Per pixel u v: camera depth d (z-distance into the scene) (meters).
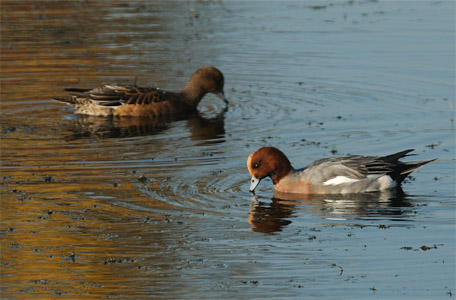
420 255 11.55
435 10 31.70
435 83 21.91
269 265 11.23
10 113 19.97
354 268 11.14
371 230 12.46
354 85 22.03
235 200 13.80
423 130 17.88
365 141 17.14
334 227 12.60
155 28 28.92
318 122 18.83
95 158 16.20
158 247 11.74
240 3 33.78
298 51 25.64
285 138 17.56
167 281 10.67
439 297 10.26
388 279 10.80
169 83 22.47
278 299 10.21
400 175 14.39
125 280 10.70
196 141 17.55
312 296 10.31
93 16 30.84
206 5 33.22
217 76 20.81
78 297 10.18
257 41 26.97
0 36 27.59
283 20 30.16
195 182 14.67
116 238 12.06
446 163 15.50
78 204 13.43
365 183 14.16
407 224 12.68
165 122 19.52
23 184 14.48
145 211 13.15
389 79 22.44
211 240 12.04
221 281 10.72
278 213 13.20
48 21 29.88
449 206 13.39
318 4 33.59
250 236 12.21
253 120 19.27
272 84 22.47
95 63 24.53
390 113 19.36
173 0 34.28
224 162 15.89
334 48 25.91
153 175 15.05
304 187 14.23
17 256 11.40
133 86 20.53
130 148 17.00
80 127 18.92
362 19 30.14
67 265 11.11
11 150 16.77
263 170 14.25
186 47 26.30
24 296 10.21
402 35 27.38
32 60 24.91
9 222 12.60
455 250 11.68
